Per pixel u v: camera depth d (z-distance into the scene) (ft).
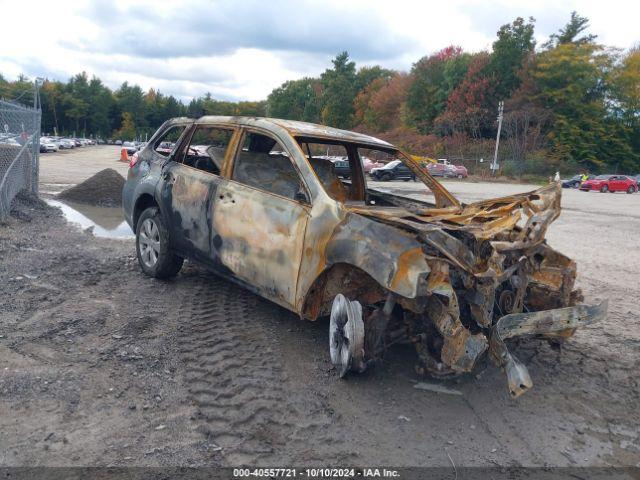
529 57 197.57
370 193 19.29
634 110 196.24
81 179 60.39
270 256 13.74
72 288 17.34
